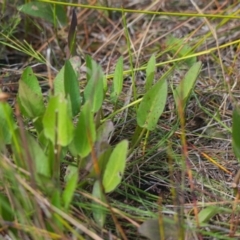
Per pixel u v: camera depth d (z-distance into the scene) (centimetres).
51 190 59
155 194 73
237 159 75
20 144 60
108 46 112
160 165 76
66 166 71
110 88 90
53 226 57
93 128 60
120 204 67
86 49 112
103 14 117
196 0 121
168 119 85
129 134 82
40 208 58
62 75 72
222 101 91
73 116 72
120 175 60
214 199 70
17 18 104
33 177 56
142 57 103
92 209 62
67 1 116
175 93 76
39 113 68
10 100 91
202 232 61
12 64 105
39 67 102
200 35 110
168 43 103
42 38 111
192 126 86
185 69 98
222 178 75
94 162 58
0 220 59
